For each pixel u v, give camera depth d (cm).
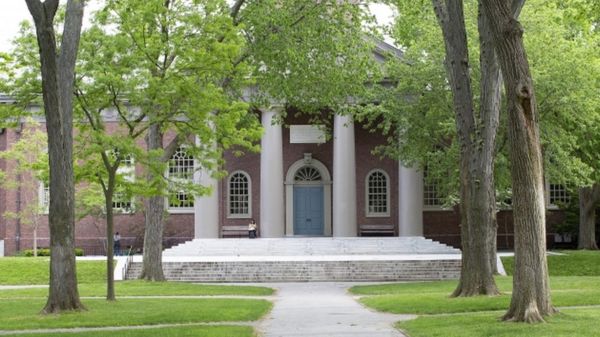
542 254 1667
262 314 2094
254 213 5312
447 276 3928
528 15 3700
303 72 3288
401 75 4112
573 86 3678
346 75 3369
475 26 3769
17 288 3231
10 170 5122
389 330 1680
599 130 4153
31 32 2327
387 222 5291
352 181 4856
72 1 2142
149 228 3559
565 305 2061
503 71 1681
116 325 1834
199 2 2450
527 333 1462
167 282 3462
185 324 1850
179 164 5141
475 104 3688
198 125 2448
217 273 3931
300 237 5144
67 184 2103
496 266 3500
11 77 2320
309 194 5356
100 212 4788
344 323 1850
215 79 2836
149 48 2356
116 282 3425
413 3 3133
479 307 2084
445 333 1541
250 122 3416
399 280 3888
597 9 2969
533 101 1666
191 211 5234
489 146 2442
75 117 2425
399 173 4981
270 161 4862
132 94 2300
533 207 1659
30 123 4662
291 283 3734
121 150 2328
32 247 5216
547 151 3866
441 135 4253
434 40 3953
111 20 2411
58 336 1568
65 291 2095
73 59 2131
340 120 4872
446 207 4647
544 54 3675
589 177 4359
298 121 5362
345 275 3934
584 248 4844
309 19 3269
